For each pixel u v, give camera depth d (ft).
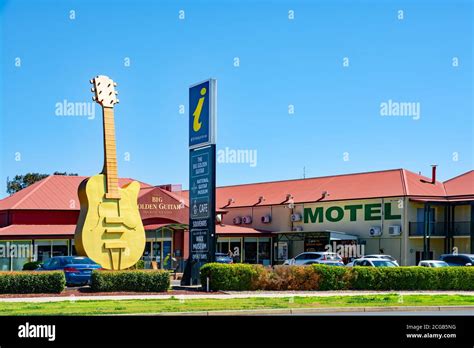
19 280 93.50
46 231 168.04
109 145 113.91
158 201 181.68
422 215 187.32
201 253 114.62
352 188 203.82
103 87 114.11
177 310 72.79
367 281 108.27
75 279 110.11
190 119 119.55
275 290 104.42
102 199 112.57
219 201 241.76
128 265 113.50
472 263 138.62
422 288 110.83
